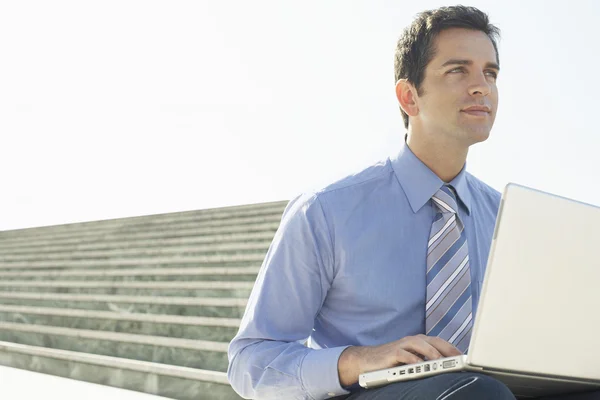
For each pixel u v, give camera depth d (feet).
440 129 5.19
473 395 3.79
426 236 5.26
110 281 23.57
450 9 5.25
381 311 5.13
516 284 3.86
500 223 3.82
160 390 14.37
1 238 36.14
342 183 5.33
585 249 4.05
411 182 5.33
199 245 24.61
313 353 4.79
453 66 5.13
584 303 4.09
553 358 4.14
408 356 4.29
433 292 5.10
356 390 4.74
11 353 18.84
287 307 5.15
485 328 3.82
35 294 23.95
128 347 17.28
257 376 4.98
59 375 17.12
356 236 5.16
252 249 21.79
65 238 31.96
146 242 26.76
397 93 5.46
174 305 18.99
